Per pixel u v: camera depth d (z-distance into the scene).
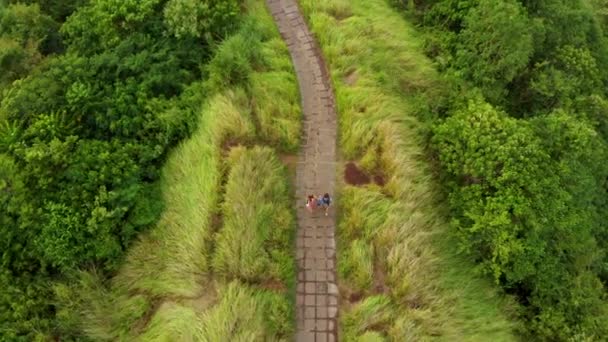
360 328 15.76
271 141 18.94
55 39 21.92
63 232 16.30
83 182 17.00
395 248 16.70
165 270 16.77
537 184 17.03
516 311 17.48
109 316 16.39
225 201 17.12
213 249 16.69
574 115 21.06
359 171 18.61
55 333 16.20
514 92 22.44
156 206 17.62
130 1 20.47
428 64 22.33
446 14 23.45
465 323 16.72
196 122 19.03
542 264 17.20
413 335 15.60
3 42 20.58
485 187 17.50
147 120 18.69
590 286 17.78
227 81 19.55
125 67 19.45
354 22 22.52
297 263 17.20
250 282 16.25
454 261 17.61
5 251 16.50
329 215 17.88
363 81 20.31
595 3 30.14
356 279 16.59
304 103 20.33
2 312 15.96
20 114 18.33
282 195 17.80
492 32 20.86
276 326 15.67
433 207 18.27
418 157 19.05
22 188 16.53
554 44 23.41
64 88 19.09
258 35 21.45
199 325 15.39
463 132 18.09
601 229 20.38
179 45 20.39
